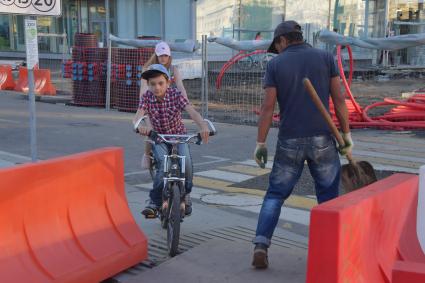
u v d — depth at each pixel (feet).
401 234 12.06
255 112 48.11
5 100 57.88
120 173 15.01
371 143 34.60
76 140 35.22
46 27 113.39
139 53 49.03
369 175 14.65
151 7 95.55
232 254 15.65
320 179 14.35
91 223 13.83
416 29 97.04
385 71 83.46
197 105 53.62
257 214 20.07
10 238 11.93
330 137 14.25
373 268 10.23
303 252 15.83
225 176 26.27
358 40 40.32
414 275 8.59
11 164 27.43
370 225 10.14
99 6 106.11
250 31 92.48
